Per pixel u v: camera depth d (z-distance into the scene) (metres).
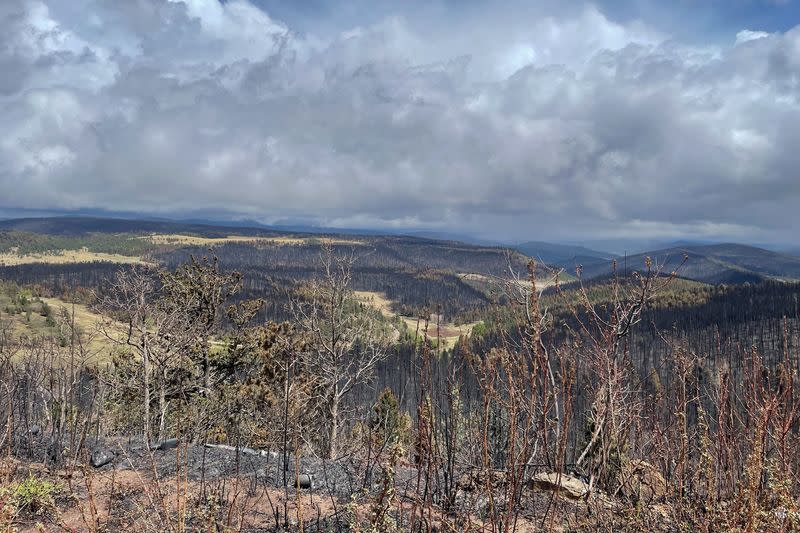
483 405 3.98
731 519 4.05
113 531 5.93
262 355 21.78
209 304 24.30
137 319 19.50
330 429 17.89
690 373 4.75
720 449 4.47
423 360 4.57
